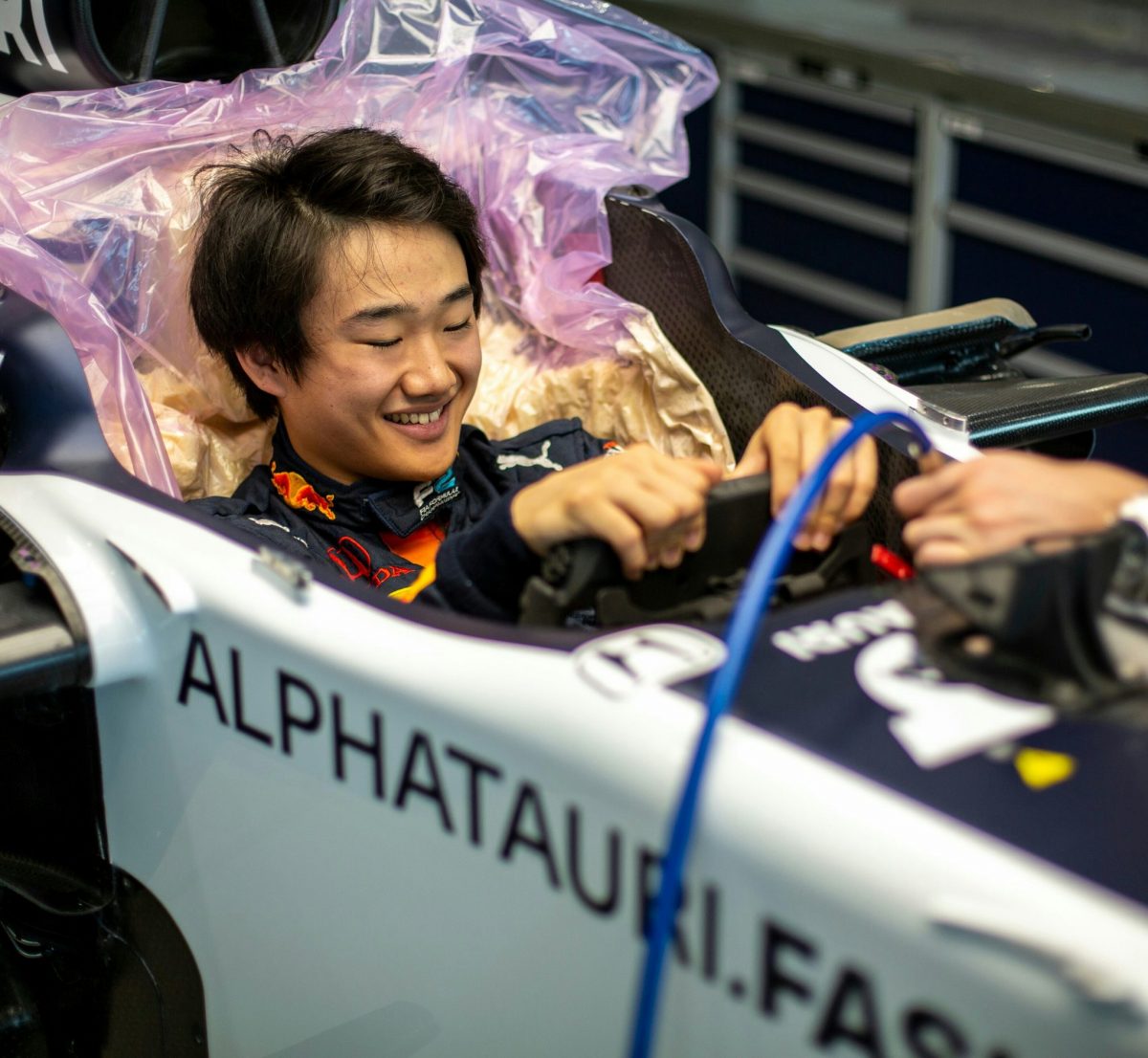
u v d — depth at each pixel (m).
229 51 1.72
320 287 1.31
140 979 1.30
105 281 1.53
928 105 2.95
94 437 1.29
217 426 1.60
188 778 1.16
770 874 0.83
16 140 1.52
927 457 1.07
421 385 1.33
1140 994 0.72
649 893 0.89
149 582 1.12
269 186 1.35
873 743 0.86
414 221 1.32
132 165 1.55
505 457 1.54
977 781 0.83
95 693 1.20
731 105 3.42
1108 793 0.82
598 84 1.84
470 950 1.01
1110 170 2.67
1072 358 2.88
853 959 0.81
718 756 0.86
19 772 1.29
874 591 1.02
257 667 1.08
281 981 1.16
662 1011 0.91
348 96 1.68
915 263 3.11
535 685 0.95
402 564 1.39
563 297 1.69
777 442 1.18
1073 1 3.35
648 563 1.08
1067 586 0.89
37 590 1.17
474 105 1.76
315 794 1.07
